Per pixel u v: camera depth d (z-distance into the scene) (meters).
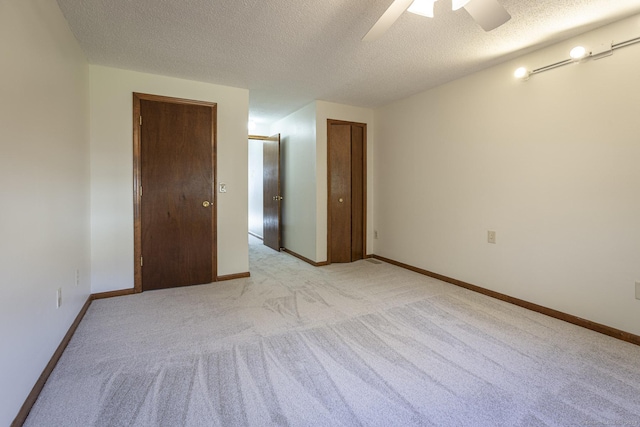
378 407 1.48
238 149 3.58
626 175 2.12
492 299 2.93
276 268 4.11
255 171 7.23
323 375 1.73
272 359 1.89
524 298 2.73
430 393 1.58
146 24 2.17
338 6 1.96
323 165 4.24
